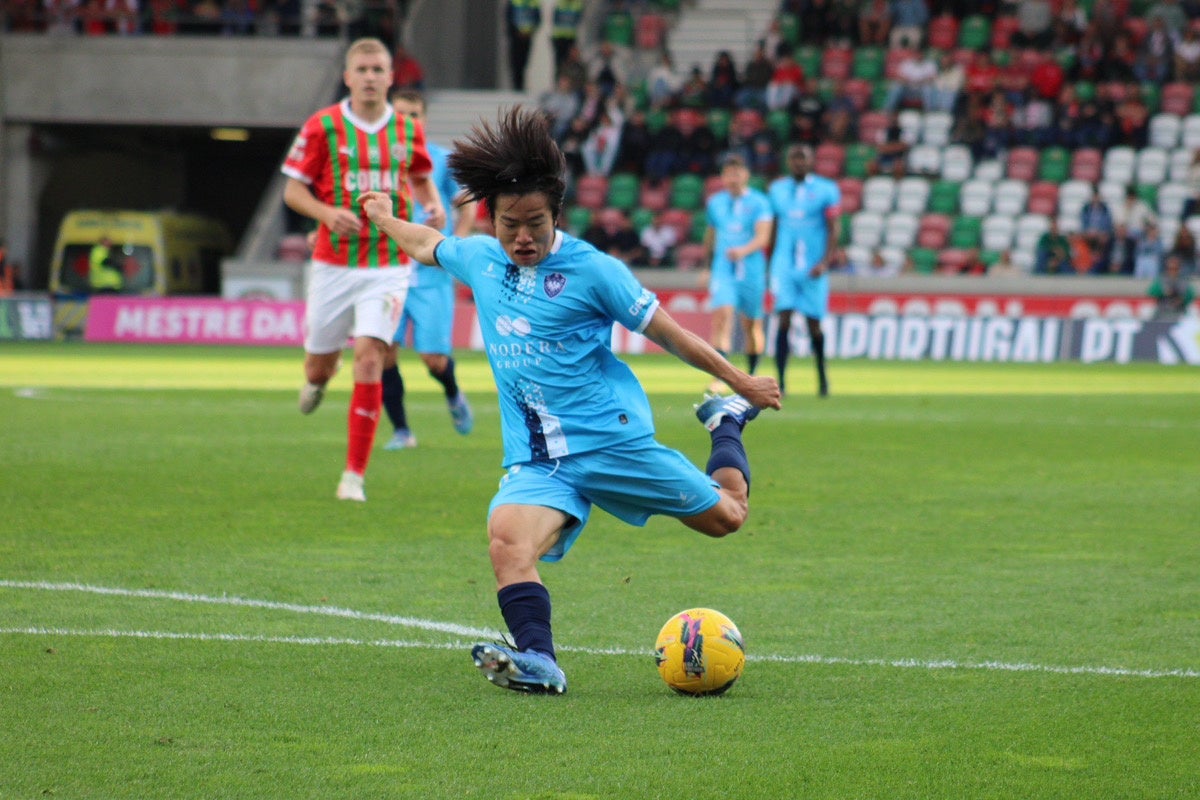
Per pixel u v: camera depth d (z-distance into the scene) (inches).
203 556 615.8
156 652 448.5
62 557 608.4
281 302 2748.5
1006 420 1325.0
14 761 342.0
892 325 2586.1
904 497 816.9
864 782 332.5
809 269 1552.7
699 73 3073.3
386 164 775.1
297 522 708.7
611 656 454.9
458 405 1059.3
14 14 3191.4
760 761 347.6
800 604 533.6
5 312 2871.6
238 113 3117.6
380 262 777.6
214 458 970.7
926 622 504.1
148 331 2802.7
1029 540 677.3
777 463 976.3
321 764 342.6
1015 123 2972.4
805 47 3196.4
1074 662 448.5
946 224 2864.2
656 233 2854.3
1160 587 567.5
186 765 340.5
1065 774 338.6
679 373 2071.9
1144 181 2903.5
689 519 446.9
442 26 3499.0
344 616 504.1
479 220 2682.1
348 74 776.3
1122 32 3034.0
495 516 426.3
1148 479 901.8
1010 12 3221.0
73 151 3376.0
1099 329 2496.3
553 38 3181.6
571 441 431.8
